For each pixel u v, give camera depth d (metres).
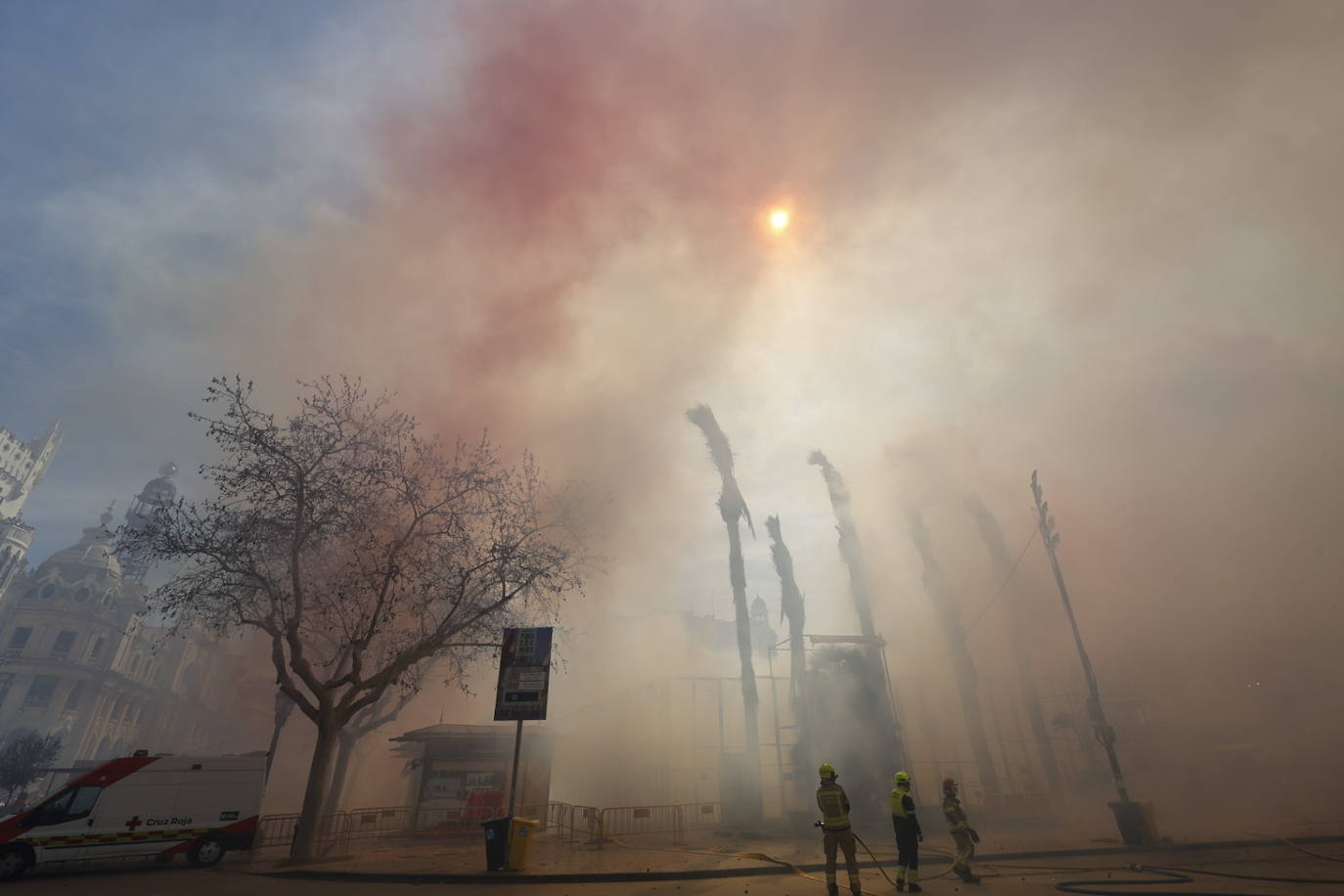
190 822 16.50
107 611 79.31
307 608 21.55
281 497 18.88
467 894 12.12
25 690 70.56
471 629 21.20
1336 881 11.34
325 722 17.81
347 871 14.36
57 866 16.12
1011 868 14.10
